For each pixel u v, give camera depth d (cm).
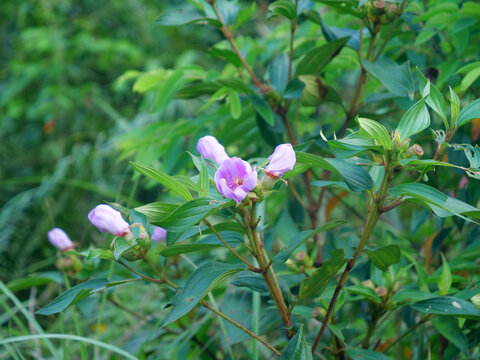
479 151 137
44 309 142
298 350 137
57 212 298
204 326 176
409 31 166
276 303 143
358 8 156
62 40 416
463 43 162
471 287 149
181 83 167
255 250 140
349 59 168
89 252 144
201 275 140
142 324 191
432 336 171
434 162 133
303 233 141
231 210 137
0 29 453
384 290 152
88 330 195
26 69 401
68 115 398
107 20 452
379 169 144
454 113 137
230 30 165
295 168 139
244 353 182
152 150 175
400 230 199
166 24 161
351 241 146
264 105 163
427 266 173
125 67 425
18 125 416
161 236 149
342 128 164
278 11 157
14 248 283
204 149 139
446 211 136
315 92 160
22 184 353
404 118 134
